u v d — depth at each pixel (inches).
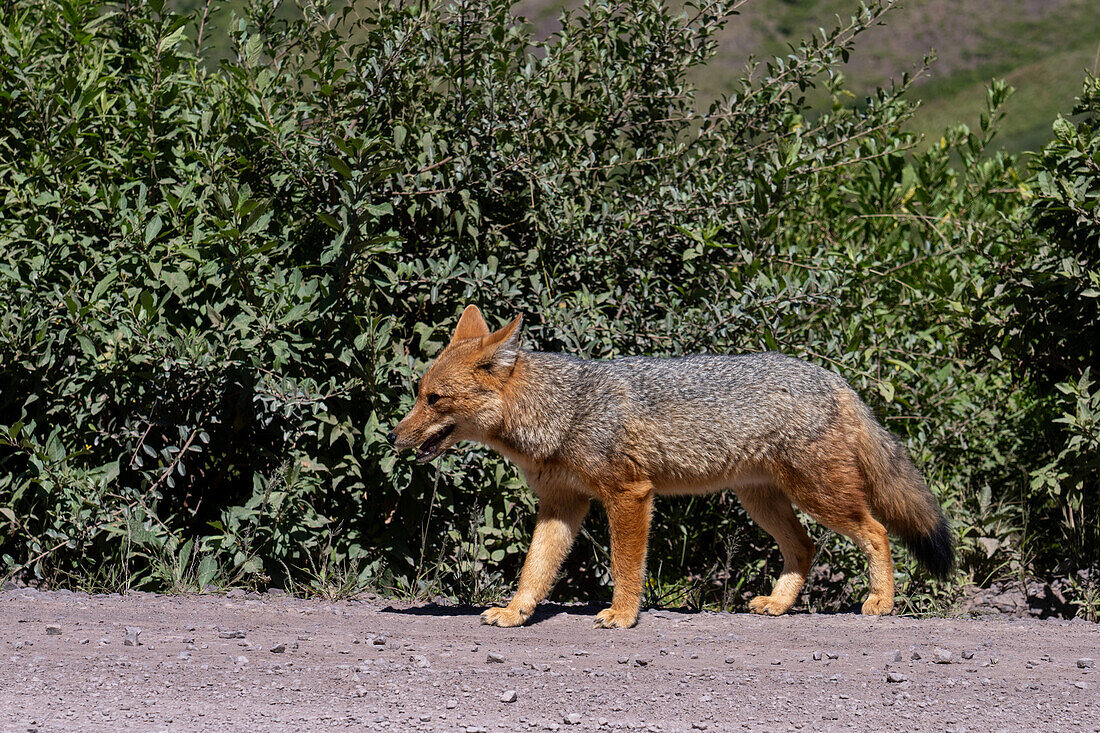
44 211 457.7
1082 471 475.5
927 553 438.0
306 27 535.5
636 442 395.2
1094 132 502.3
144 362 438.9
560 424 392.5
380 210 434.0
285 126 459.2
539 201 504.4
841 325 512.4
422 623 387.2
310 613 396.8
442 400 393.4
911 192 632.4
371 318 444.5
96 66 474.3
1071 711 280.4
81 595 414.3
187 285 440.8
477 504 469.7
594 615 414.9
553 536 405.1
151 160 474.0
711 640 363.9
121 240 450.9
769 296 481.1
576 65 532.7
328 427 454.6
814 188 553.6
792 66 540.1
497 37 519.8
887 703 286.4
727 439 404.5
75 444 452.4
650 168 547.8
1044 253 493.7
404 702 280.7
